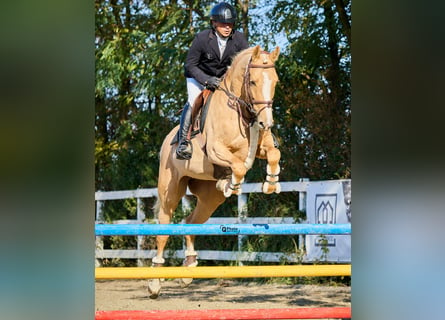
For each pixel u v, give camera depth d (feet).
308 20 62.08
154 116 72.90
